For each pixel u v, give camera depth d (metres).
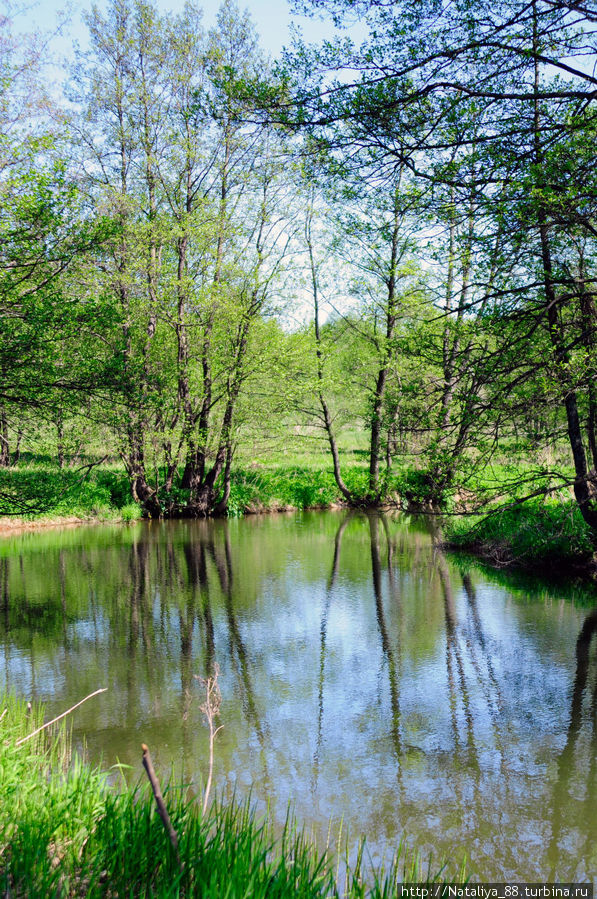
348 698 7.68
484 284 8.24
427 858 4.67
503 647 9.39
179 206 22.77
